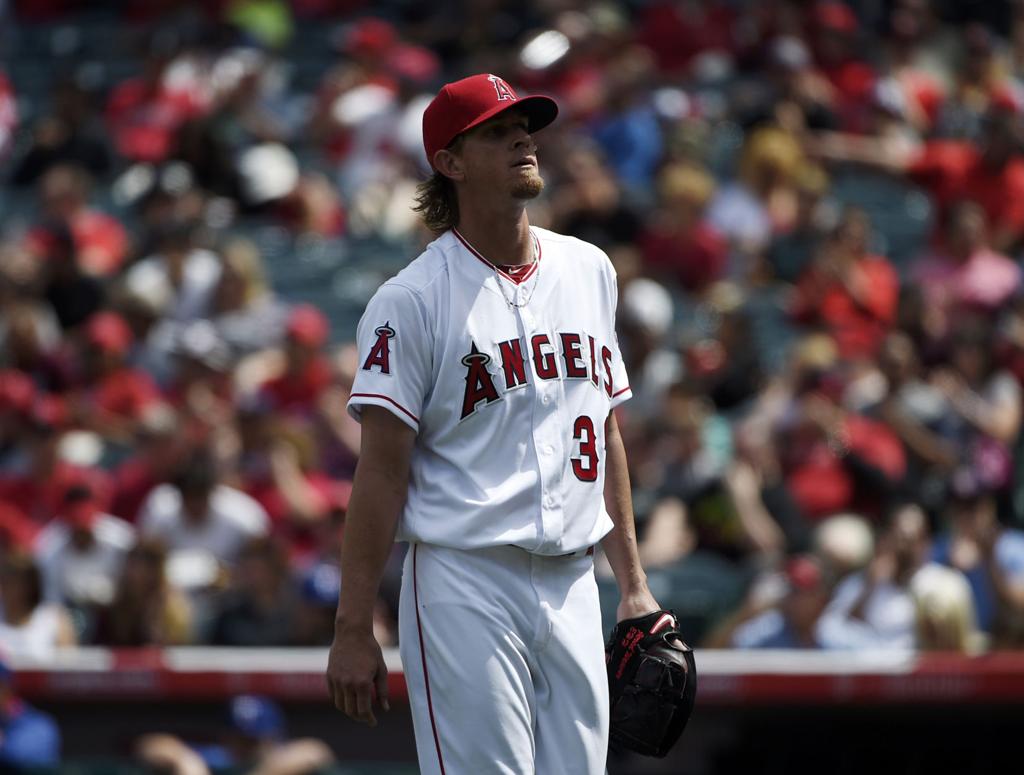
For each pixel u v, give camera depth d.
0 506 32.19
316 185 44.12
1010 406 33.25
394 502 12.10
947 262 37.31
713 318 35.72
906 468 31.95
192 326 36.84
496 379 12.09
